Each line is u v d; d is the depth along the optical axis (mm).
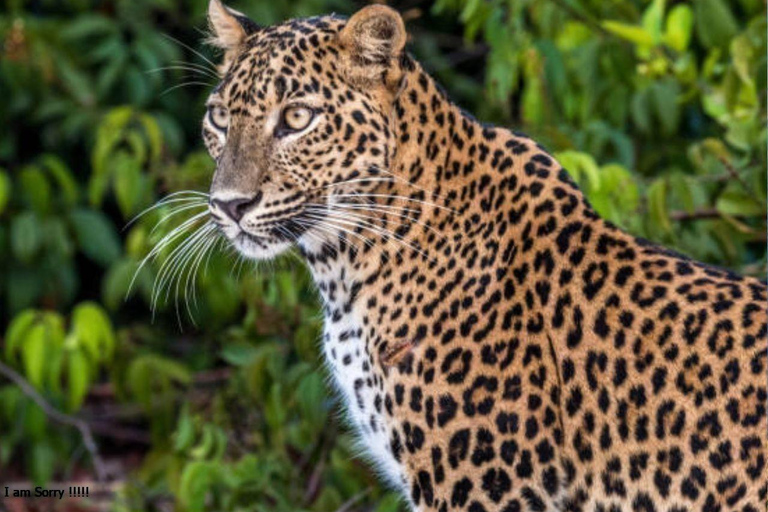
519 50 11172
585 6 11203
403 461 7656
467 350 7508
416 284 7656
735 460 6961
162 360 11969
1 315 15344
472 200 7676
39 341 11352
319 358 10117
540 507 7410
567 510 7398
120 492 11750
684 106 11734
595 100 11273
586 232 7520
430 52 14859
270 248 7781
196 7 14703
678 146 12008
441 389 7516
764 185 9484
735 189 9711
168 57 14727
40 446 12594
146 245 11477
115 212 15703
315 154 7566
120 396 12422
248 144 7613
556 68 10883
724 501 6977
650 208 9586
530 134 10758
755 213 9570
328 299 8016
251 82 7625
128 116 11672
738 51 9688
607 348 7281
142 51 14383
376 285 7734
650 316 7266
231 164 7625
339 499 10289
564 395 7320
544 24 11148
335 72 7535
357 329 7820
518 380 7398
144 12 14945
